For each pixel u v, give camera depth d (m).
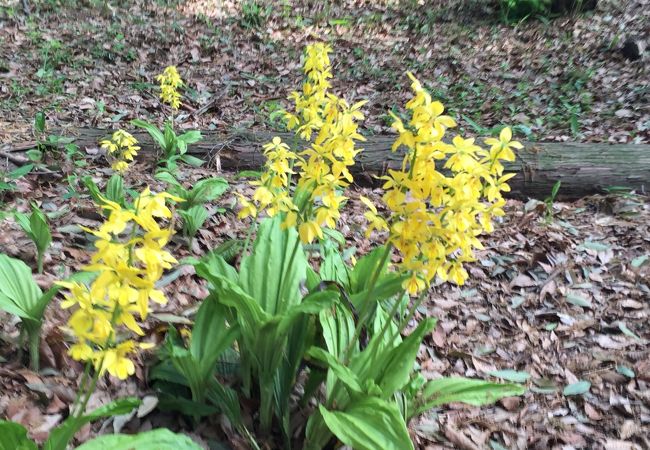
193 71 2.22
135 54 2.27
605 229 1.26
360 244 1.17
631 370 0.85
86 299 0.40
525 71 2.32
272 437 0.66
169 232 0.39
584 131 1.79
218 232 1.13
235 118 1.85
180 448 0.45
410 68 2.37
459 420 0.75
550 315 0.98
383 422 0.51
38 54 2.12
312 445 0.62
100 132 1.49
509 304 1.01
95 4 2.70
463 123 1.89
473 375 0.84
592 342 0.92
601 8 2.81
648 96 1.98
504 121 1.91
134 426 0.63
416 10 3.01
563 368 0.86
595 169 1.43
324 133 0.53
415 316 0.95
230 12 2.87
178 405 0.63
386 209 1.34
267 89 2.14
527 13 2.80
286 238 0.69
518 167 1.44
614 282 1.07
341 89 2.16
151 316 0.80
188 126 1.73
